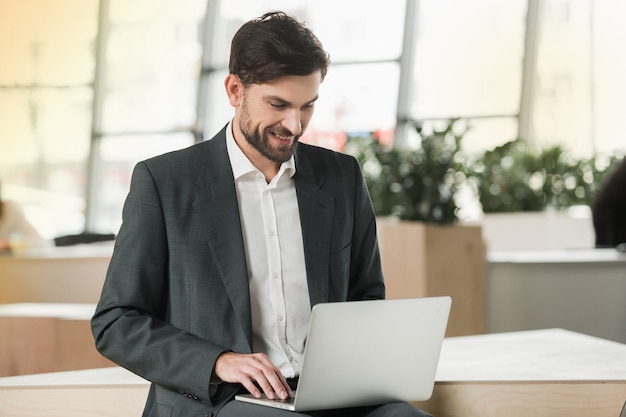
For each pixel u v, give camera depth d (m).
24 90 10.70
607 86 8.74
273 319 2.15
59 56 10.65
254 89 2.08
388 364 2.05
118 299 2.13
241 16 10.07
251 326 2.11
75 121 10.72
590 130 8.80
